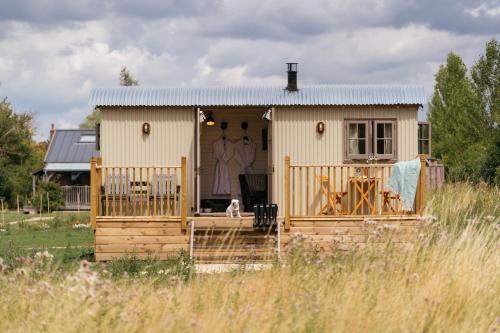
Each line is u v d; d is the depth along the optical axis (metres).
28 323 10.11
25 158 72.56
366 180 23.62
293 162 23.97
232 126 27.12
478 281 12.84
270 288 12.24
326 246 21.31
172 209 23.52
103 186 23.39
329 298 11.52
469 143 58.44
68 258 21.11
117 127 24.17
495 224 16.88
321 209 21.88
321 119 24.03
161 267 18.20
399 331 10.67
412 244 15.75
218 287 12.19
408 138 24.08
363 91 24.11
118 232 21.12
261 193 26.30
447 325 11.25
